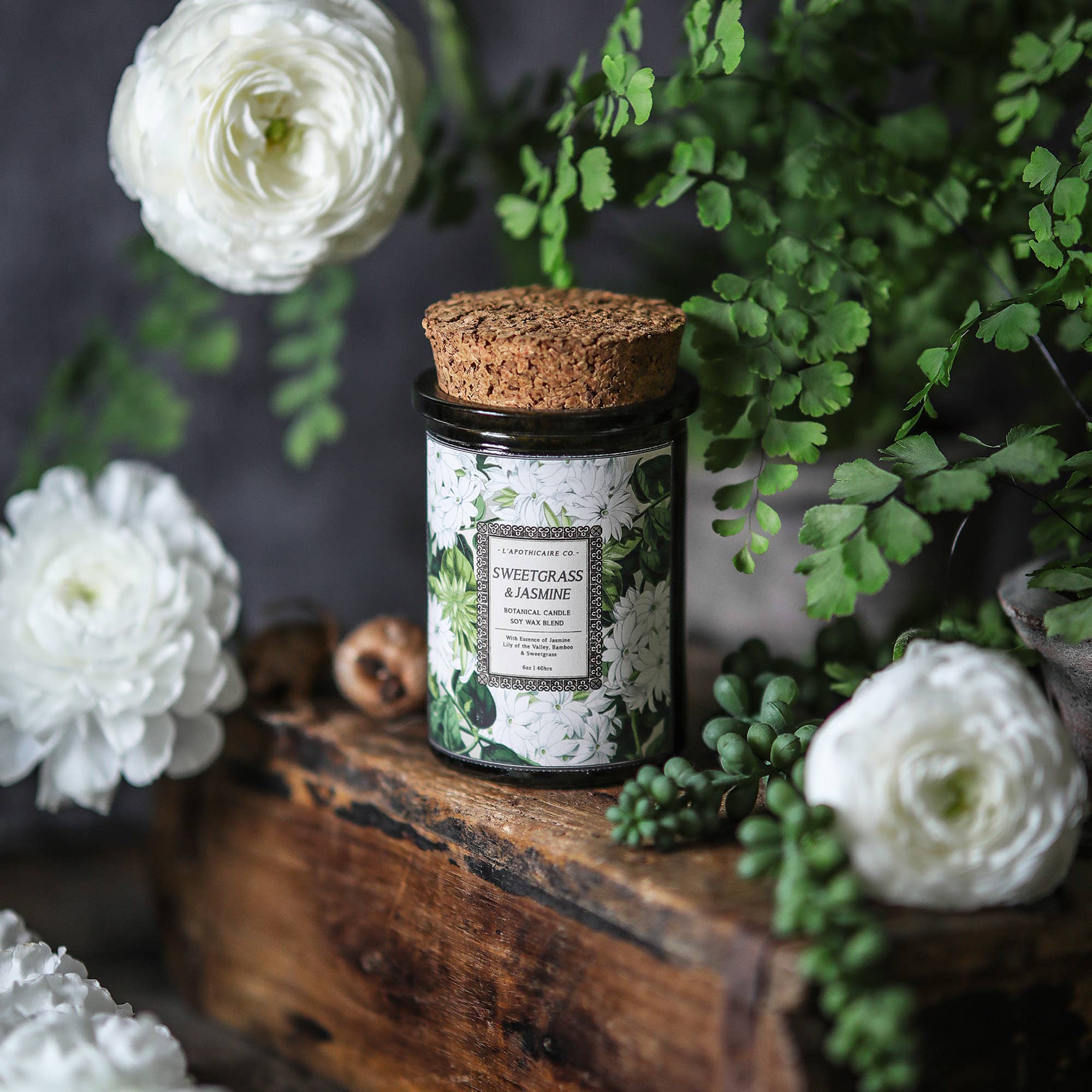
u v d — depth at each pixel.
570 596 0.61
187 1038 0.70
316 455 0.88
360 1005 0.66
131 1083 0.57
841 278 0.68
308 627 0.70
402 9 0.83
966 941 0.56
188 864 0.71
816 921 0.54
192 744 0.67
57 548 0.67
